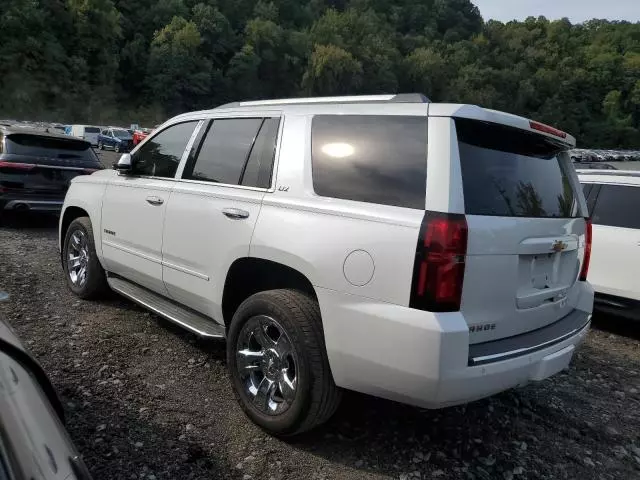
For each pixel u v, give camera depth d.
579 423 3.82
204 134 4.04
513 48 173.38
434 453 3.21
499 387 2.77
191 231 3.77
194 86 108.62
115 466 2.75
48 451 1.52
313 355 2.92
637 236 5.83
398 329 2.60
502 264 2.77
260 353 3.26
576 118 145.50
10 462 1.38
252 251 3.27
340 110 3.21
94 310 4.96
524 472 3.13
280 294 3.15
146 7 127.69
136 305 5.20
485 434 3.52
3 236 8.09
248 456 2.98
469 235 2.58
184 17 127.38
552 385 4.48
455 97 143.25
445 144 2.71
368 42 146.62
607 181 6.25
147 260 4.25
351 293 2.77
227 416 3.37
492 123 2.87
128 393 3.50
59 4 96.31
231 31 130.75
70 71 93.31
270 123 3.56
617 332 6.24
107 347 4.16
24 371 1.84
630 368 5.04
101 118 92.81
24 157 8.48
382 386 2.71
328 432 3.31
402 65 145.38
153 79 107.06
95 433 3.00
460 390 2.58
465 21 187.38
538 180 3.25
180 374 3.86
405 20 182.75
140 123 98.62
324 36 139.75
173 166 4.21
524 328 3.04
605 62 157.12
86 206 5.07
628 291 5.84
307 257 2.95
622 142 144.62
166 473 2.75
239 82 121.25
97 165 9.35
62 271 6.21
